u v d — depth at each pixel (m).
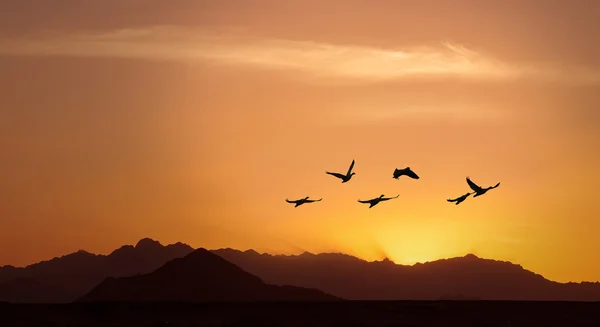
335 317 122.44
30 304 126.25
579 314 126.19
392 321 119.75
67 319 120.62
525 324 116.06
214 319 124.88
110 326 114.88
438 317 123.38
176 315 126.88
